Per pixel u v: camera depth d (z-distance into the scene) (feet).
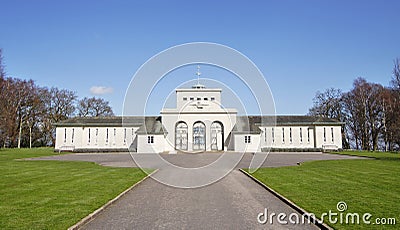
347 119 201.87
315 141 176.24
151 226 25.68
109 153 153.28
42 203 33.22
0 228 24.14
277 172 63.21
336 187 43.83
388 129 172.45
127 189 42.55
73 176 56.80
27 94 191.72
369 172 62.49
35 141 208.95
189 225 25.96
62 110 216.74
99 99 232.73
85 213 28.89
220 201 35.83
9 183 47.57
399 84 140.15
